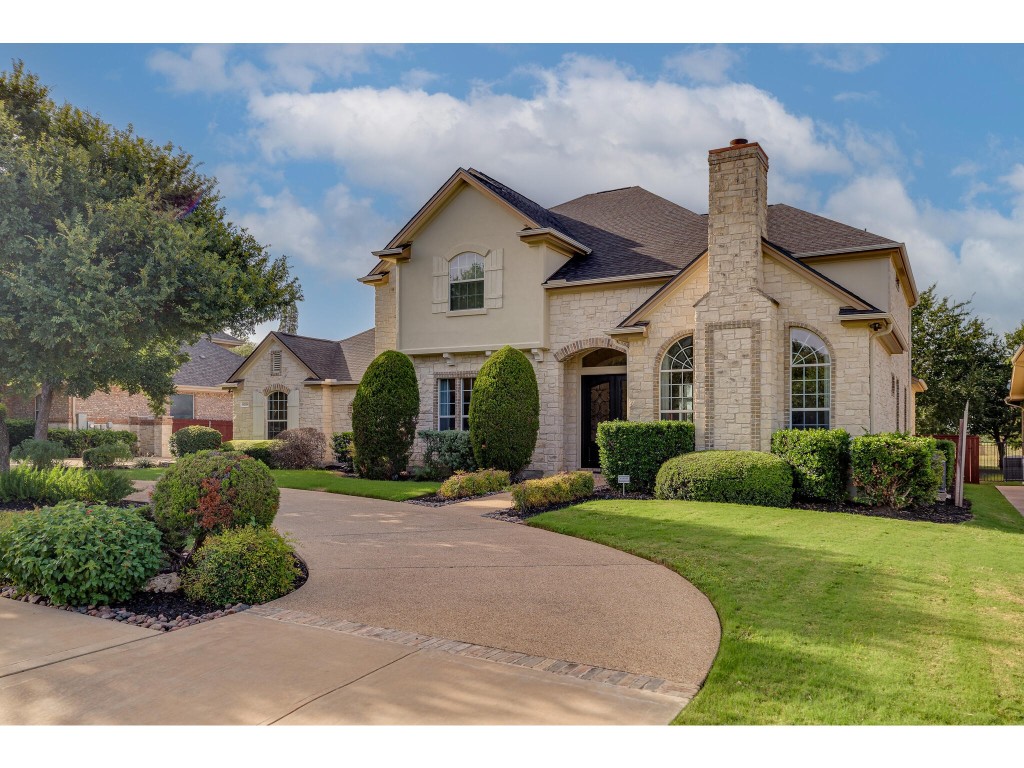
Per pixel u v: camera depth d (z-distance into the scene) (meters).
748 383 13.66
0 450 13.72
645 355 15.51
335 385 23.38
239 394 25.34
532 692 4.25
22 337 11.77
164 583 6.99
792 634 5.32
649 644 5.20
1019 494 17.19
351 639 5.28
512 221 18.11
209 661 4.77
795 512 11.38
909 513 11.70
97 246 11.78
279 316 21.34
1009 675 4.50
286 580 6.66
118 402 32.16
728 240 14.03
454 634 5.43
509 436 15.98
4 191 10.91
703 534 9.40
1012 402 25.73
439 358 19.28
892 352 16.44
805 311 14.02
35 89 14.62
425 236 19.47
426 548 8.84
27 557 6.25
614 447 14.15
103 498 11.91
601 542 9.17
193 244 13.09
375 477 17.23
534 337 17.70
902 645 5.06
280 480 16.53
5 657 4.83
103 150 14.63
